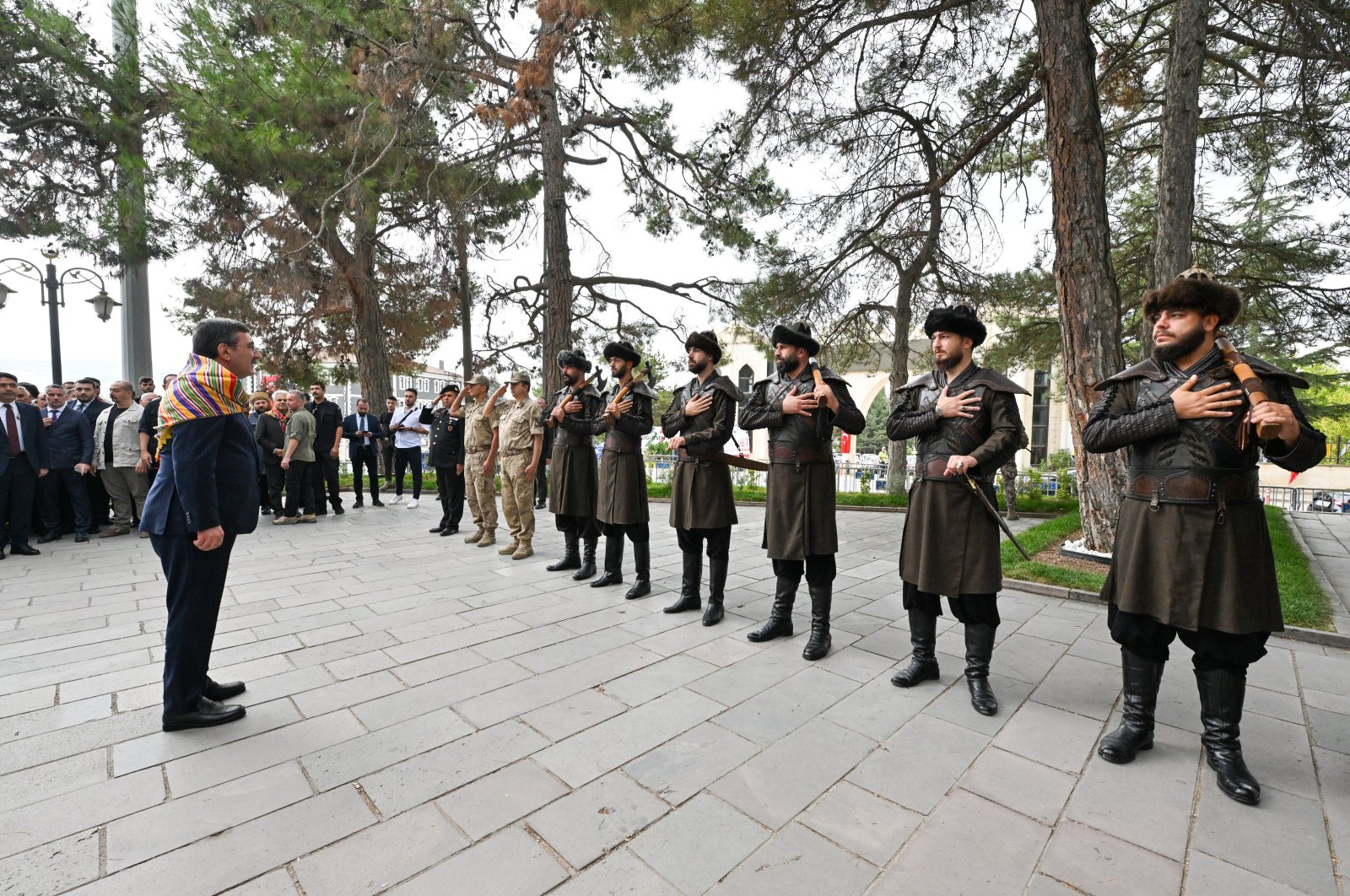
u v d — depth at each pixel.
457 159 11.20
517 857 1.92
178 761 2.47
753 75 8.17
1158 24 9.15
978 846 1.98
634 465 4.79
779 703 2.99
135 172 9.93
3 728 2.74
